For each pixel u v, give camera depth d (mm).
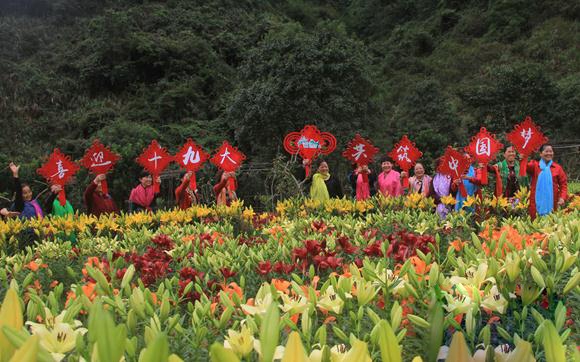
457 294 1792
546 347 953
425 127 23406
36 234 5676
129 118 26500
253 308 1754
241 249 3252
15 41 32094
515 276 1856
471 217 5613
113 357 854
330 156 16953
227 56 33188
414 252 2971
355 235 3670
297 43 18422
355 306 1991
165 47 30641
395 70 40125
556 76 30922
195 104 27891
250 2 40719
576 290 1937
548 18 37844
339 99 17641
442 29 44188
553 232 3094
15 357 730
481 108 25672
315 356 1169
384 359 931
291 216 6789
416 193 6559
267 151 18078
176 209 6637
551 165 6469
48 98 27641
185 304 2385
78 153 22891
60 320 1594
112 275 2895
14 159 22375
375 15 51875
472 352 1515
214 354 819
